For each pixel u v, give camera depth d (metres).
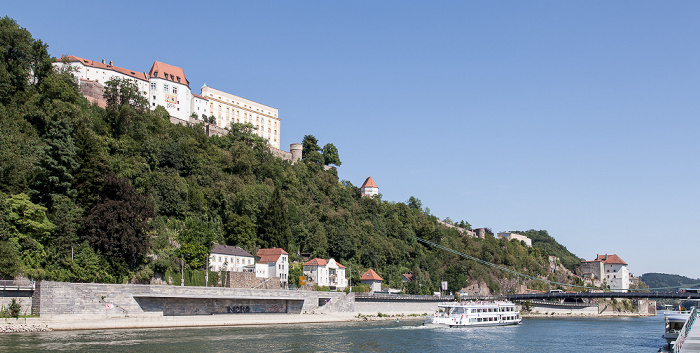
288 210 183.12
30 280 98.62
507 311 155.25
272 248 160.50
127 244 114.19
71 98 147.62
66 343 83.06
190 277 130.12
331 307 148.00
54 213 112.31
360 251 199.25
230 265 146.62
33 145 126.50
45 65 153.88
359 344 97.19
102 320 102.69
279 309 138.50
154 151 158.88
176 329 106.25
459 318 138.38
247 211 166.75
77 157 121.50
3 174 112.12
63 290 98.94
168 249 130.50
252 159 193.38
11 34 144.00
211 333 102.25
